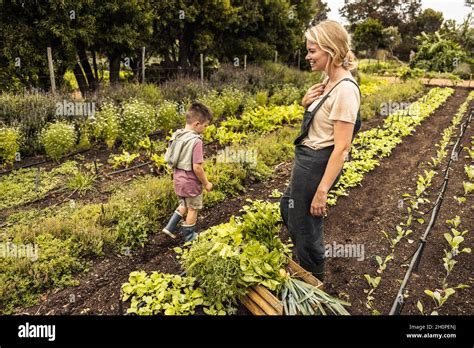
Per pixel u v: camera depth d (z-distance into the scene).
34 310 3.13
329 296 3.08
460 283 3.58
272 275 3.01
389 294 3.45
